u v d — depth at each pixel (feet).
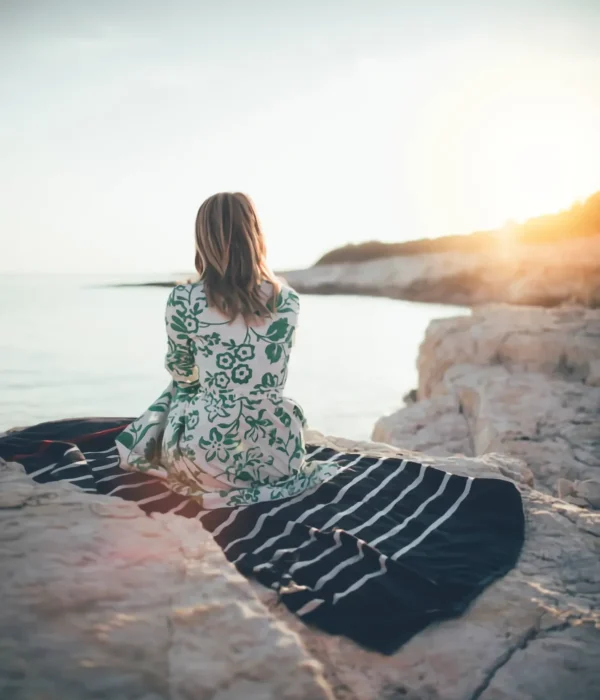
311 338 79.71
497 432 22.71
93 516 8.21
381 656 7.63
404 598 8.53
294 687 5.89
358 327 94.63
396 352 66.08
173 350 11.18
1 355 58.18
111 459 12.16
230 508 10.62
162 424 11.78
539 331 33.86
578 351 30.25
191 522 8.60
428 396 36.45
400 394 44.78
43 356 57.77
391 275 218.38
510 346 32.45
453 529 10.52
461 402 28.96
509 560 9.69
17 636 5.97
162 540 7.84
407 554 9.65
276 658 6.15
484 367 32.24
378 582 8.73
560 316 38.81
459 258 181.27
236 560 9.14
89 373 49.06
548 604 8.67
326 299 181.57
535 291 80.33
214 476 10.97
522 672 7.41
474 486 11.56
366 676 7.31
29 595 6.47
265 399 11.02
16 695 5.36
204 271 11.01
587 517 11.30
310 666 6.14
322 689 5.95
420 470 12.24
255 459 11.10
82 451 12.68
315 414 38.88
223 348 10.83
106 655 5.90
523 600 8.73
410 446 25.25
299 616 8.19
